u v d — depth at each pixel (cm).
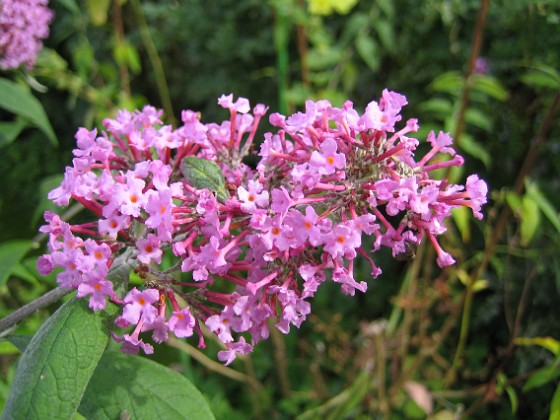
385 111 17
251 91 51
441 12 43
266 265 17
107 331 16
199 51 53
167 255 30
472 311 43
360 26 42
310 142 17
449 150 17
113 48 52
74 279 16
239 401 44
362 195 16
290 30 48
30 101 30
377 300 46
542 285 40
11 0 29
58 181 28
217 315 17
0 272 25
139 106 46
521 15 40
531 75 28
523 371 39
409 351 44
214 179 17
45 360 15
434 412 39
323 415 39
